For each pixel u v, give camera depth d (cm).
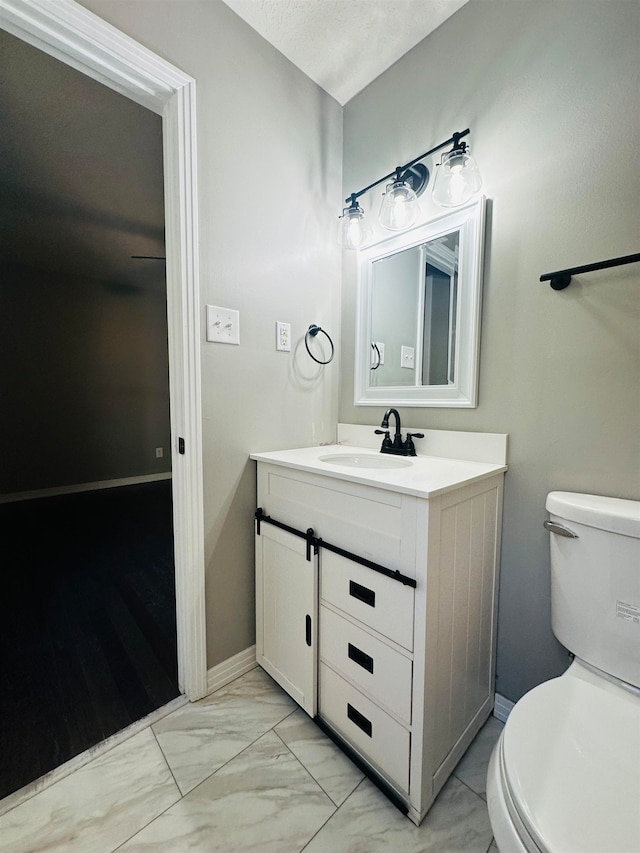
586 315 103
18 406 379
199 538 128
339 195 169
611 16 97
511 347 118
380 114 153
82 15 94
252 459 141
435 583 89
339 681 109
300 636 121
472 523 104
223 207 127
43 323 388
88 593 194
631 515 85
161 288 453
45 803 94
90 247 321
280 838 87
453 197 120
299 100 150
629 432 98
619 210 97
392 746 95
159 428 473
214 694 132
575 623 95
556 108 106
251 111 133
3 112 164
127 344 443
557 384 109
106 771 103
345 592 105
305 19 129
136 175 215
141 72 106
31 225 278
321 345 165
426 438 140
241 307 135
